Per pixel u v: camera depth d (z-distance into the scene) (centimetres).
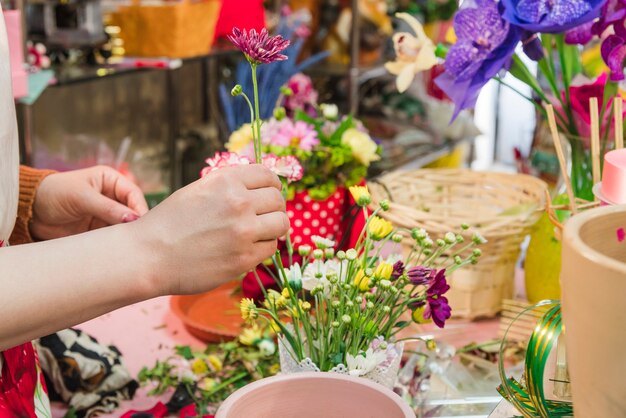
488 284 113
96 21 273
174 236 67
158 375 101
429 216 107
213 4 301
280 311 103
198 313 123
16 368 80
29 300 64
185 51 292
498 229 108
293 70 281
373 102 356
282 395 66
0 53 78
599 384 52
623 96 111
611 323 49
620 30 98
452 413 90
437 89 127
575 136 107
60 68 267
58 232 110
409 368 98
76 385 96
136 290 67
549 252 109
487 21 103
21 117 222
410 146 337
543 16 99
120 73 270
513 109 411
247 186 69
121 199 111
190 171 328
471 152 392
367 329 78
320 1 344
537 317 99
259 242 70
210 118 378
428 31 338
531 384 71
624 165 79
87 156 280
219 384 99
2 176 77
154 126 358
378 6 340
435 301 78
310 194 114
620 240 58
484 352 103
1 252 66
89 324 118
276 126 121
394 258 86
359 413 66
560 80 125
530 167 144
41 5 265
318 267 80
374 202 113
